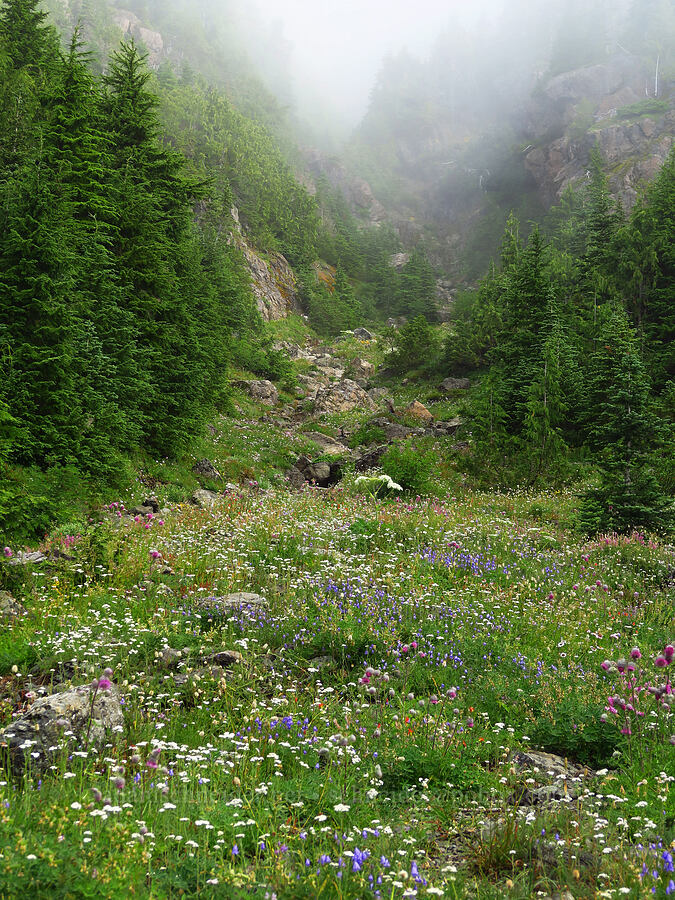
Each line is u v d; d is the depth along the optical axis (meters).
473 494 23.22
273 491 23.38
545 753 5.80
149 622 7.76
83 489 14.33
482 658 7.81
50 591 8.70
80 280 17.94
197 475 22.94
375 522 15.12
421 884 3.44
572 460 27.02
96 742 4.91
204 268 47.94
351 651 7.87
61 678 6.24
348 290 109.25
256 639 7.90
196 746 5.28
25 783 4.10
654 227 41.09
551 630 9.23
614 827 4.07
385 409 46.06
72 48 21.08
